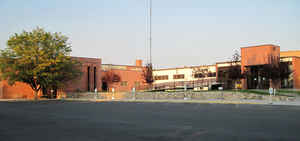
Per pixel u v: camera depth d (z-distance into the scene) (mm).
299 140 9430
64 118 16875
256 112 18922
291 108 22188
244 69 46688
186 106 25672
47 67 44156
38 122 15133
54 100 43531
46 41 44906
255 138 9797
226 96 34875
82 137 10484
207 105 26531
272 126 12492
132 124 13773
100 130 12047
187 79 67688
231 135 10414
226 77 52562
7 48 43500
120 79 65375
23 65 42969
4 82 49562
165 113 19094
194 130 11664
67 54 47219
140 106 26625
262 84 44781
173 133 11023
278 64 41750
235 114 17719
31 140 10078
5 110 23688
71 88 53438
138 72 70125
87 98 47531
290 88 42719
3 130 12422
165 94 39625
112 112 20516
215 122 14016
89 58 57469
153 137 10242
